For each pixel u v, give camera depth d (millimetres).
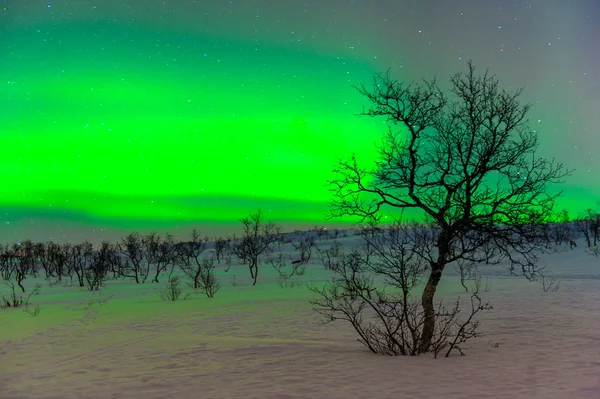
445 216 12094
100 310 25781
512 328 15055
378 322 17797
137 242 69125
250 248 51531
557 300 22250
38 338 16531
